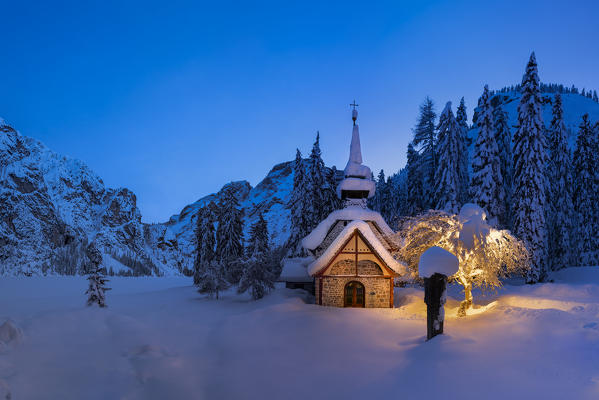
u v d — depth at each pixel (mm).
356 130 36094
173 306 34094
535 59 36375
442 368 13641
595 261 44594
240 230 55156
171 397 12641
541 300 22625
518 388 11625
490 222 37156
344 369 14523
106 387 12938
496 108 48062
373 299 28172
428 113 50125
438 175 42469
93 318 21812
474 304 25844
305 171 51531
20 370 13156
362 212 32250
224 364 16031
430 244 25094
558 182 44188
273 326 21719
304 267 38250
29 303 42094
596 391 10836
